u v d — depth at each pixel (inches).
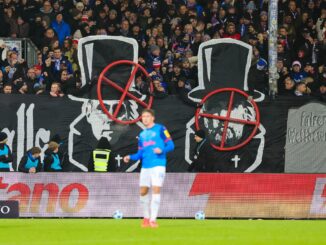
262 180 2748.5
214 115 3073.3
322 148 3088.1
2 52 3408.0
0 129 3021.7
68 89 3169.3
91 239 1820.9
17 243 1744.6
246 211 2736.2
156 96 3068.4
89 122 3051.2
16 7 3654.0
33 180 2748.5
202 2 3826.3
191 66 3277.6
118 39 3078.2
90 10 3602.4
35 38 3609.7
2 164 2930.6
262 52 3474.4
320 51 3543.3
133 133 3061.0
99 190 2738.7
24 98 3031.5
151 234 1937.7
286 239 1818.4
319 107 3080.7
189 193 2741.1
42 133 3031.5
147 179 2086.6
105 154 2903.5
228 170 3070.9
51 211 2733.8
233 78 3093.0
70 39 3459.6
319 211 2753.4
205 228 2137.1
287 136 3080.7
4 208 2628.0
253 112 3080.7
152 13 3646.7
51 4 3686.0
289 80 3223.4
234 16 3592.5
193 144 3068.4
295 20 3651.6
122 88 3068.4
